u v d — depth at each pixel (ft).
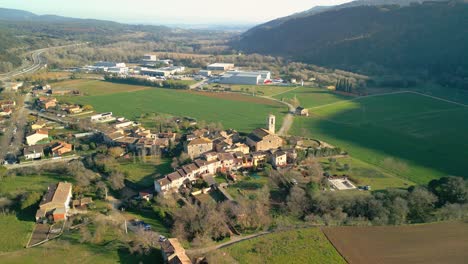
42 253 352.49
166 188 476.13
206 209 415.64
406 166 561.84
